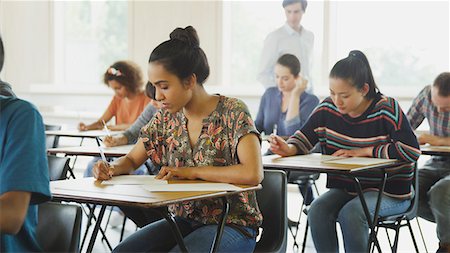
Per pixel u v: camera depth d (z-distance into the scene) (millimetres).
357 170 2670
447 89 3762
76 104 7316
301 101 4941
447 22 5855
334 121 3219
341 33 6172
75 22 7578
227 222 2129
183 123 2275
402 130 3020
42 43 7508
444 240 3365
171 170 2191
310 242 4223
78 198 1881
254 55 6688
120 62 5074
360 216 2871
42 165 1543
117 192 1951
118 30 7406
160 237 2150
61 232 1737
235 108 2205
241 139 2145
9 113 1546
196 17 6719
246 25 6695
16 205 1481
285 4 5645
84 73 7570
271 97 5039
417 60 5980
